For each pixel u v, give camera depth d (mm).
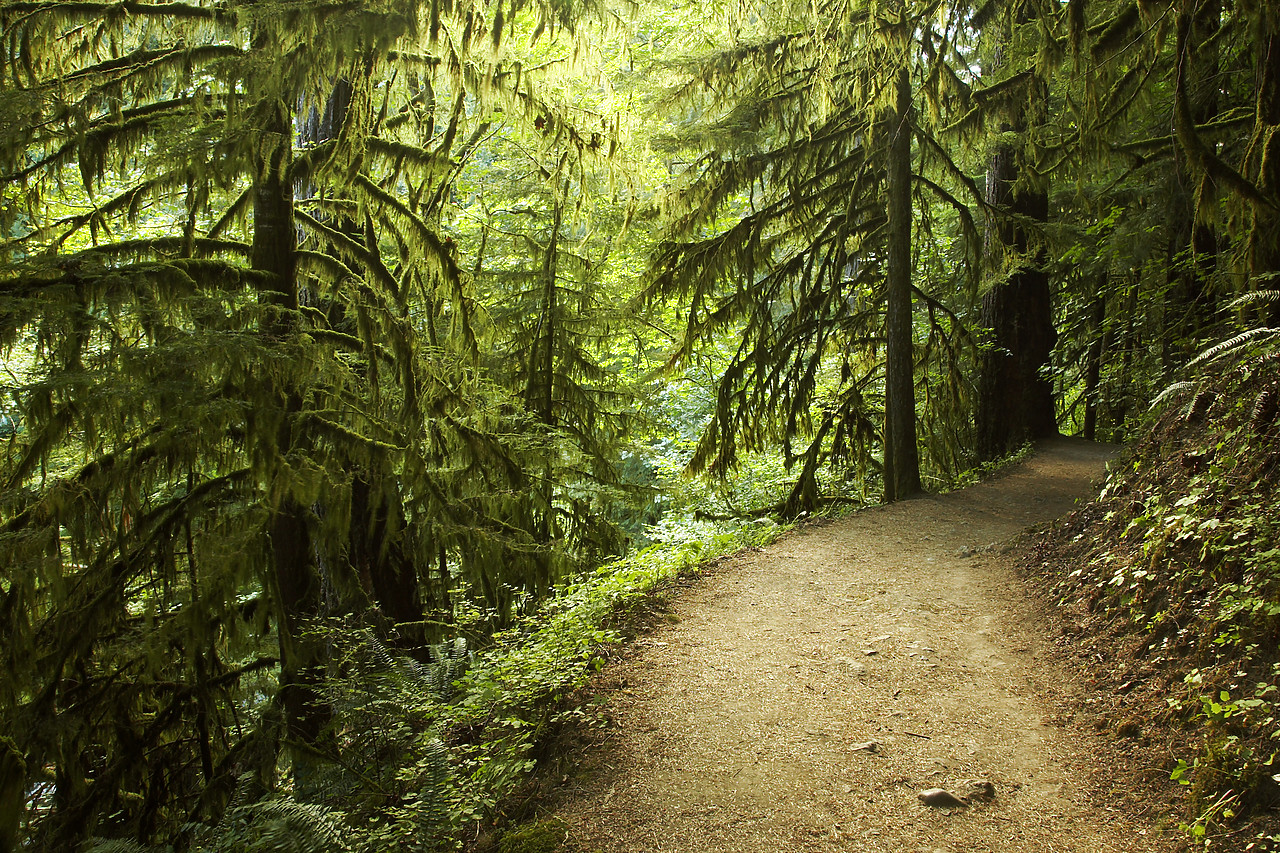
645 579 7082
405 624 7684
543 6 6848
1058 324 15352
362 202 7695
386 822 4109
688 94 11211
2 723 5910
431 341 8797
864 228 12539
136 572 6449
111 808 6824
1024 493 10312
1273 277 5484
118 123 6898
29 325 5656
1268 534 4133
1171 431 6262
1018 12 9742
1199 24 7977
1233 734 3410
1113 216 10664
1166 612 4555
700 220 12180
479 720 4879
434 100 9984
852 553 8109
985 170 13633
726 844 3570
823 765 4129
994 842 3434
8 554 5445
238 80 6211
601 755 4332
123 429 5730
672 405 19906
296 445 6812
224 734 7254
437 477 8484
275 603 6617
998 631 5746
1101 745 4008
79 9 6582
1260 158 6074
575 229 14383
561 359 12867
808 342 12977
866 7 9375
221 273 6652
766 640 5840
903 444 11359
